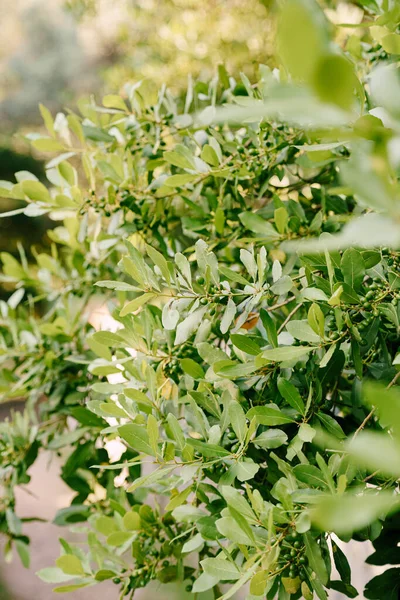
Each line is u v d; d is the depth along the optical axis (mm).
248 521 917
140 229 1287
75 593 2789
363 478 981
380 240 431
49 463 1413
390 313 986
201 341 1073
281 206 1153
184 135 1298
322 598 930
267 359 973
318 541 973
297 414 1024
